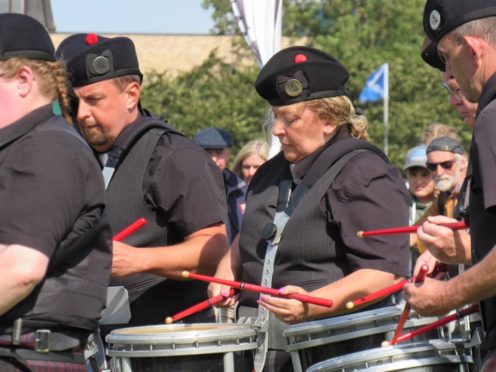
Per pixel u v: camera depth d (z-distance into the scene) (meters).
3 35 8.11
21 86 8.12
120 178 11.09
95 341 10.56
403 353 8.65
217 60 60.38
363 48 75.56
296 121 10.21
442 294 7.96
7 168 7.89
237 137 54.56
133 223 11.02
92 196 8.12
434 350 8.75
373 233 9.52
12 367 7.89
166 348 9.41
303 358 9.58
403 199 10.05
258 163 21.39
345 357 8.73
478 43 7.96
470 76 8.07
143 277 11.20
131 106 11.21
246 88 58.00
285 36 83.62
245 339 9.68
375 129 57.16
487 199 7.59
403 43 75.31
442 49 8.21
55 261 8.02
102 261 8.39
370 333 9.33
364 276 9.66
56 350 8.05
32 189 7.76
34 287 7.77
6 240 7.70
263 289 9.79
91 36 11.05
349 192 9.86
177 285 11.25
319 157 10.21
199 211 10.97
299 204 10.15
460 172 16.50
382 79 55.06
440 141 16.55
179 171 10.98
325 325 9.34
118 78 11.04
